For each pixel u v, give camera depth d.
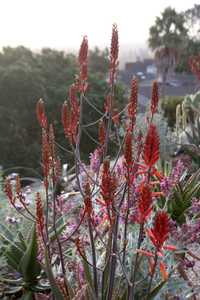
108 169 2.02
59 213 3.47
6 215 3.61
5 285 3.28
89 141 16.66
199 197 4.28
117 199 2.66
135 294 2.57
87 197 2.18
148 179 1.95
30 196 4.32
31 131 21.08
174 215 4.05
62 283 2.57
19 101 20.67
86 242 2.89
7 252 3.32
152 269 2.07
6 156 19.64
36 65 23.08
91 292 2.34
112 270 2.33
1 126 19.98
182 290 2.88
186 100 8.95
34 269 3.18
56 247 3.15
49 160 2.35
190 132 7.93
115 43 2.40
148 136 1.86
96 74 22.06
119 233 2.85
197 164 6.29
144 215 1.92
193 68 5.51
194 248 3.62
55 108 20.45
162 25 33.56
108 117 2.58
